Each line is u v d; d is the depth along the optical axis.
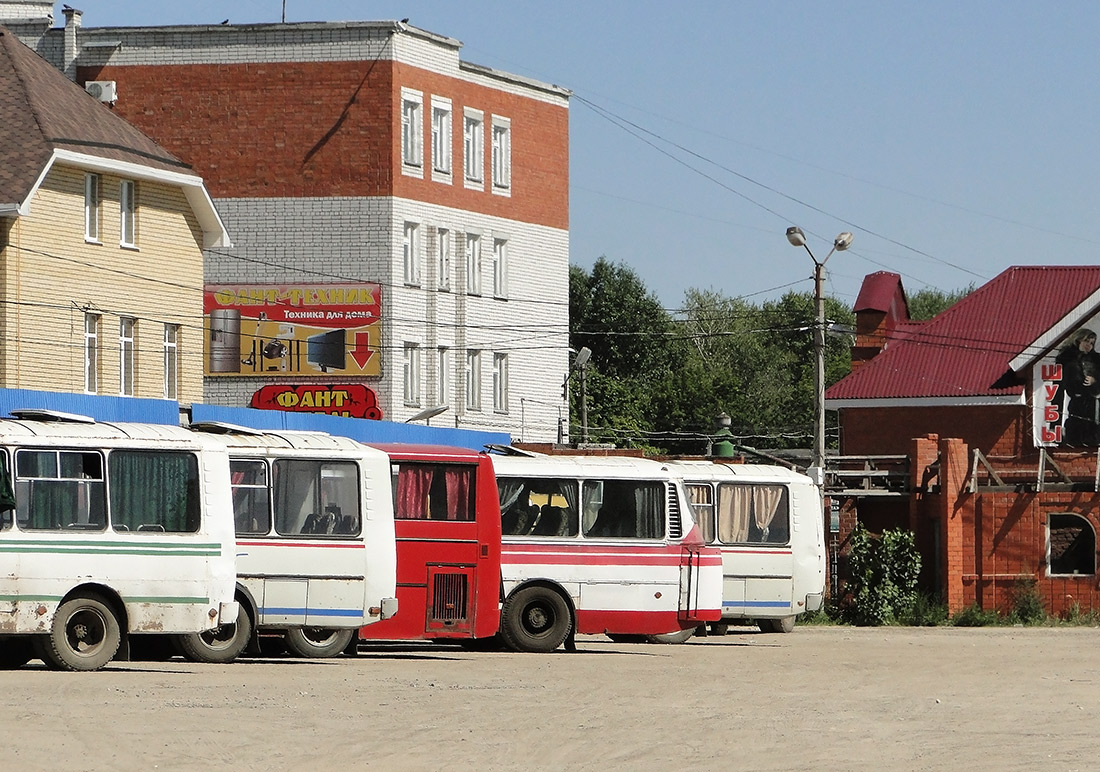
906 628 44.97
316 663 25.69
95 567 22.64
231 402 61.19
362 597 26.44
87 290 46.09
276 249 61.19
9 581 22.12
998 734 17.58
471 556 28.69
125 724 16.59
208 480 23.52
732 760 15.27
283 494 26.25
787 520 37.22
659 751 15.81
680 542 31.25
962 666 27.70
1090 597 47.53
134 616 22.91
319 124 60.97
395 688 21.28
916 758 15.55
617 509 31.06
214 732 16.27
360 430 46.47
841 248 46.66
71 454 22.70
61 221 45.28
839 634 39.69
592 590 30.67
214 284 61.31
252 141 61.25
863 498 51.84
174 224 49.34
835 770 14.68
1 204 42.75
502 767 14.61
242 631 25.69
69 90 48.16
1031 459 58.44
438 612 28.47
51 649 22.36
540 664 26.59
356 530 26.55
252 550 25.94
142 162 47.66
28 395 35.56
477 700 20.02
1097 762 15.37
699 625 34.25
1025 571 47.97
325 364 60.91
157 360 48.56
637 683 23.09
